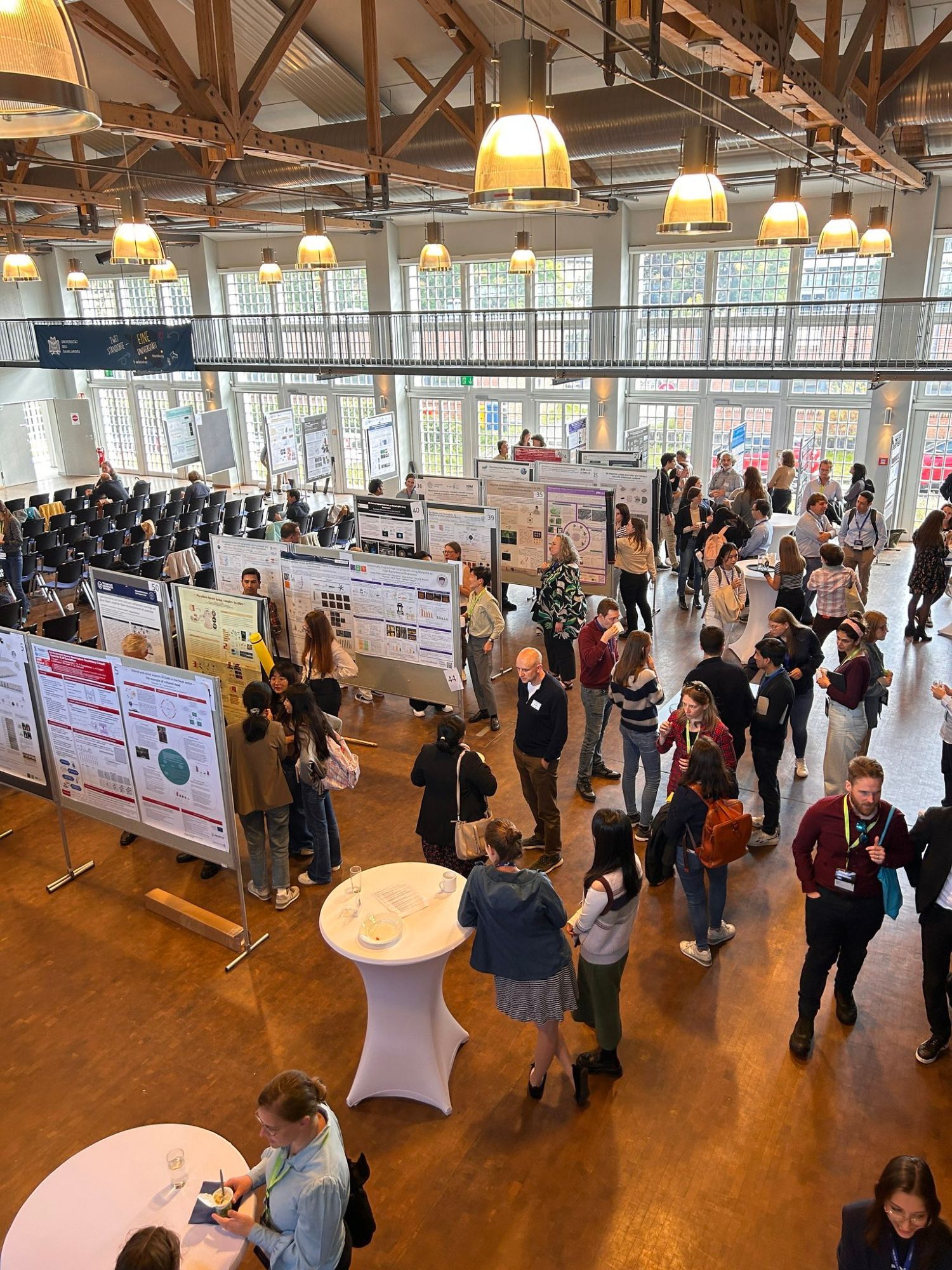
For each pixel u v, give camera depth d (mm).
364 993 4766
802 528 9273
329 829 5660
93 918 5449
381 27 10820
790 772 6797
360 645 7758
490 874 3643
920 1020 4426
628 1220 3441
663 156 11711
